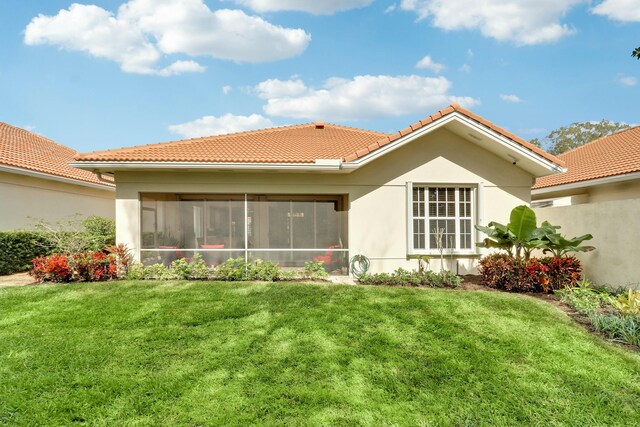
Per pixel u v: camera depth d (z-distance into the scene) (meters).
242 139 14.27
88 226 14.60
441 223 11.58
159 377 4.61
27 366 4.86
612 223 9.23
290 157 10.74
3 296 8.03
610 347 5.71
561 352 5.50
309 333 6.02
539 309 7.45
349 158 10.27
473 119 10.33
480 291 8.99
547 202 17.75
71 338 5.76
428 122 10.30
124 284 9.23
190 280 10.02
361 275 10.17
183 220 12.98
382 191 11.34
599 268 9.62
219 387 4.41
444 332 6.14
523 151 10.42
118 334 5.92
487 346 5.68
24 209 13.58
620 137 16.75
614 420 3.95
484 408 4.11
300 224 13.06
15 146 15.62
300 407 4.05
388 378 4.68
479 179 11.51
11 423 3.73
